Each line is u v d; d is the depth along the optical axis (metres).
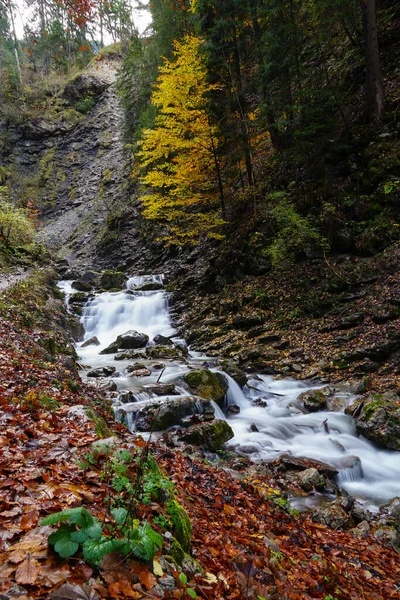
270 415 9.59
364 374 10.59
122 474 3.02
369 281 12.44
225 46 16.42
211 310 16.39
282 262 14.98
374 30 14.41
